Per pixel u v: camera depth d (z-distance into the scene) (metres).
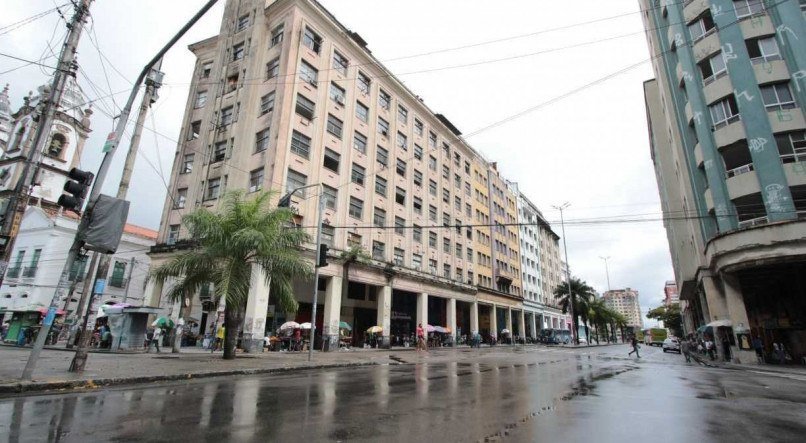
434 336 37.81
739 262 20.11
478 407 7.29
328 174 30.02
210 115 32.09
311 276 17.70
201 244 16.86
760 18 22.81
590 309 62.97
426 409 7.01
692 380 12.88
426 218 41.44
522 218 68.88
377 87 37.28
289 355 20.62
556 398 8.51
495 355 25.19
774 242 18.97
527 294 65.94
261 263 16.66
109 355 16.75
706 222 24.94
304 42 29.97
